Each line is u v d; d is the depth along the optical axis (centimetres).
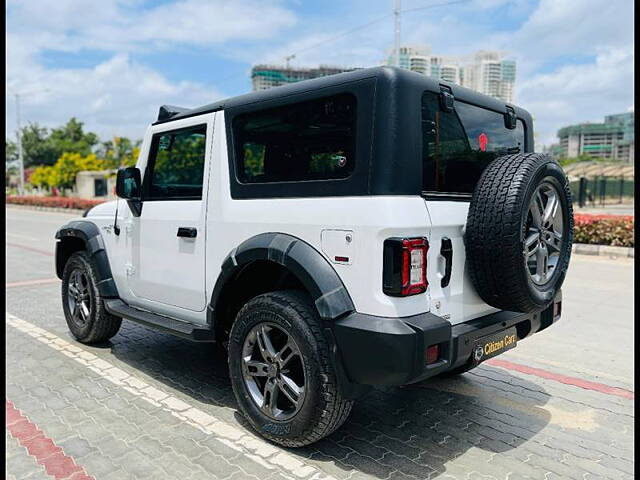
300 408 297
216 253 353
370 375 270
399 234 266
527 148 394
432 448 322
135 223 428
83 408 374
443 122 307
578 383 430
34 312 646
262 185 325
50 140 7512
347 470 295
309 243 296
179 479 285
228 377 436
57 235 515
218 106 362
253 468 296
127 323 598
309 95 302
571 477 294
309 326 289
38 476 288
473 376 444
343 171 288
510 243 280
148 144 419
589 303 704
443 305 292
